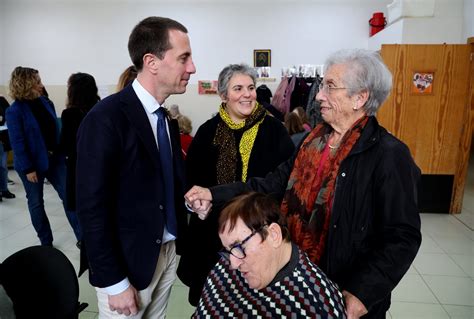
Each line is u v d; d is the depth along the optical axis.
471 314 2.20
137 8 5.36
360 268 1.00
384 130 1.08
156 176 1.20
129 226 1.18
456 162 3.73
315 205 1.12
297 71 5.34
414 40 3.64
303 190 1.17
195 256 1.56
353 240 1.04
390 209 0.99
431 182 3.81
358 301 0.95
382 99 1.07
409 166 1.01
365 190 1.03
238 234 0.90
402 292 2.44
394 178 0.99
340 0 5.14
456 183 3.79
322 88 1.12
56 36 5.53
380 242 1.01
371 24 4.94
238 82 1.57
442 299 2.36
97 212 1.10
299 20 5.25
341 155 1.07
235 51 5.39
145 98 1.22
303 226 1.16
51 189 4.88
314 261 1.12
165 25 1.15
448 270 2.72
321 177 1.13
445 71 3.52
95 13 5.42
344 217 1.05
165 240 1.35
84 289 2.43
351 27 5.20
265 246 0.90
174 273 1.51
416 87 3.56
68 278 1.25
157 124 1.27
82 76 2.54
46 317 1.24
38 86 2.73
